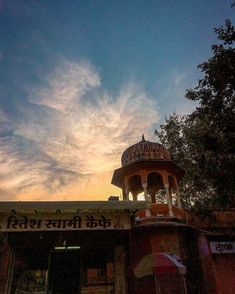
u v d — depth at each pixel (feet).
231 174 35.09
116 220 34.78
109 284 37.96
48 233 36.42
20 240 37.45
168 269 29.71
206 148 37.70
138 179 48.85
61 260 39.81
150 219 39.34
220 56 37.37
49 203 32.99
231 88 38.06
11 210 32.45
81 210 33.73
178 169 46.19
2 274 34.81
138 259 37.17
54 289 37.91
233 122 36.47
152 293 33.30
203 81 40.14
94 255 40.42
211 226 41.75
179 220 40.04
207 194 54.60
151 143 47.26
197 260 39.60
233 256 39.78
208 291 37.40
